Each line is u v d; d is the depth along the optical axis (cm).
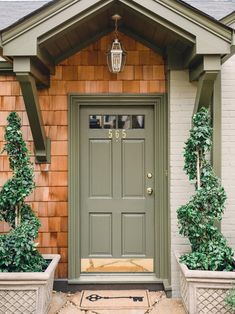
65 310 348
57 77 399
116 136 414
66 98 400
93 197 414
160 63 400
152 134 413
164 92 399
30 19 312
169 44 376
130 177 415
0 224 400
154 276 407
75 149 403
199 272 316
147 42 396
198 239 341
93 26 364
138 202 414
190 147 343
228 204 387
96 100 402
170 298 378
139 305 360
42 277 313
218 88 381
